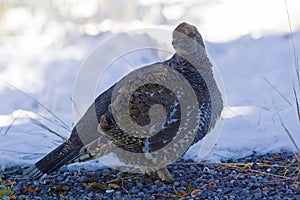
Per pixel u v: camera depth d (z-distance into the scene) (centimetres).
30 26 4062
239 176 2153
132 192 2070
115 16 3944
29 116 2741
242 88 3023
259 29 3744
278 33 3653
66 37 3744
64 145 2077
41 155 2355
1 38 3956
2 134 2527
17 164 2295
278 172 2177
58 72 3322
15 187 2103
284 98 2769
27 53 3628
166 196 2033
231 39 3647
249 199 1980
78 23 3906
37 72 3341
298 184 2080
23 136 2506
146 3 4175
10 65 3453
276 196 1992
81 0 3953
